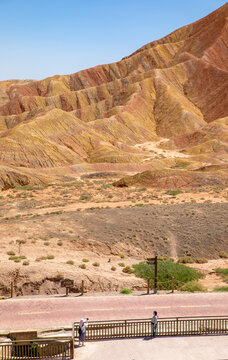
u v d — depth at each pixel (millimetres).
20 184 79125
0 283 23359
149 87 168125
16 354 14414
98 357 14320
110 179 89875
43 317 18297
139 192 68562
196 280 26594
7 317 18250
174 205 48062
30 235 33625
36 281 23688
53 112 126438
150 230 36812
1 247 30094
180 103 155750
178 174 74875
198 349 14906
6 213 51625
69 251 30766
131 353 14586
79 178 92188
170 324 17609
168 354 14531
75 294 23281
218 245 34906
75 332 16406
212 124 133875
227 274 27844
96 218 39781
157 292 23734
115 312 19047
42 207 55156
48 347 14445
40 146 106438
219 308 19719
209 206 46281
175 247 34250
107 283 24438
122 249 32719
